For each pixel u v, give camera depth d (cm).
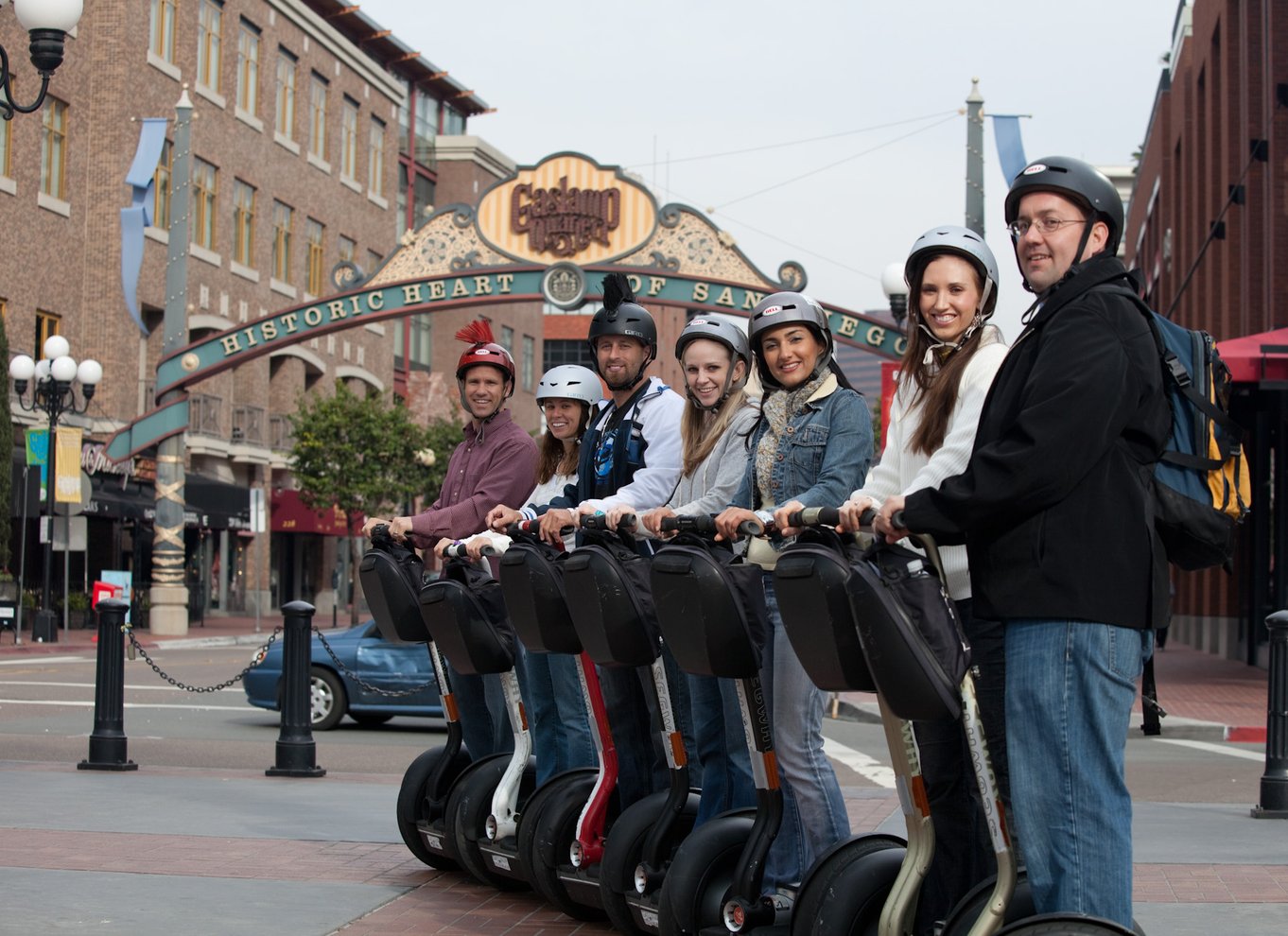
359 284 2938
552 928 593
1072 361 365
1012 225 405
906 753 399
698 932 491
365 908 626
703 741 537
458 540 654
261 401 4794
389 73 6019
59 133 3797
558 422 663
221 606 4622
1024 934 364
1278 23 2405
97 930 569
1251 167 2594
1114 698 369
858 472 503
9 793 948
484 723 695
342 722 1638
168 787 1005
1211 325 3123
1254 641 2609
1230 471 387
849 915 419
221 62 4550
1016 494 361
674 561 459
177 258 3023
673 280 2808
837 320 2683
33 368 3053
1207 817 966
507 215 2870
